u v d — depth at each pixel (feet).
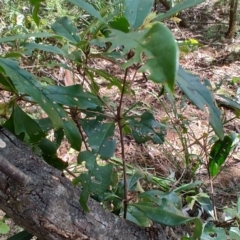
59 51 3.15
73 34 3.35
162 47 1.85
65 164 3.74
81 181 3.12
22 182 2.96
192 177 6.47
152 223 3.75
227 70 11.09
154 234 3.67
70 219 3.18
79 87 3.26
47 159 3.69
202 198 4.90
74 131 3.26
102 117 3.68
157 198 3.61
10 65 2.75
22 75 2.77
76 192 3.29
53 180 3.17
